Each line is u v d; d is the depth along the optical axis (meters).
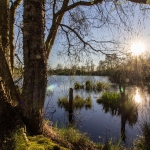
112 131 6.95
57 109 10.03
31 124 2.92
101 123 8.05
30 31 2.86
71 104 9.93
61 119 8.25
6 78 3.26
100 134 6.58
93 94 16.89
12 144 2.18
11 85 3.35
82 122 8.15
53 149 2.41
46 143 2.54
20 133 2.41
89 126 7.60
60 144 3.15
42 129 3.09
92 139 6.03
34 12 2.86
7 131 2.39
